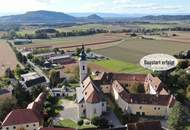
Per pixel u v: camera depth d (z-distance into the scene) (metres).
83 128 110.94
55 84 178.50
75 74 189.88
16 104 129.25
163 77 161.38
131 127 97.69
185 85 155.38
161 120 119.62
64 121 119.88
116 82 149.38
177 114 106.69
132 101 126.88
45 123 117.25
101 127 112.19
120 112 127.69
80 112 124.81
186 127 109.06
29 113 110.94
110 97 152.12
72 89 163.88
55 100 147.00
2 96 138.88
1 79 188.12
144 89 155.62
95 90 127.56
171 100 123.06
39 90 150.62
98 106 123.62
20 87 146.88
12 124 107.75
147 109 125.88
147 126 97.94
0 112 121.94
